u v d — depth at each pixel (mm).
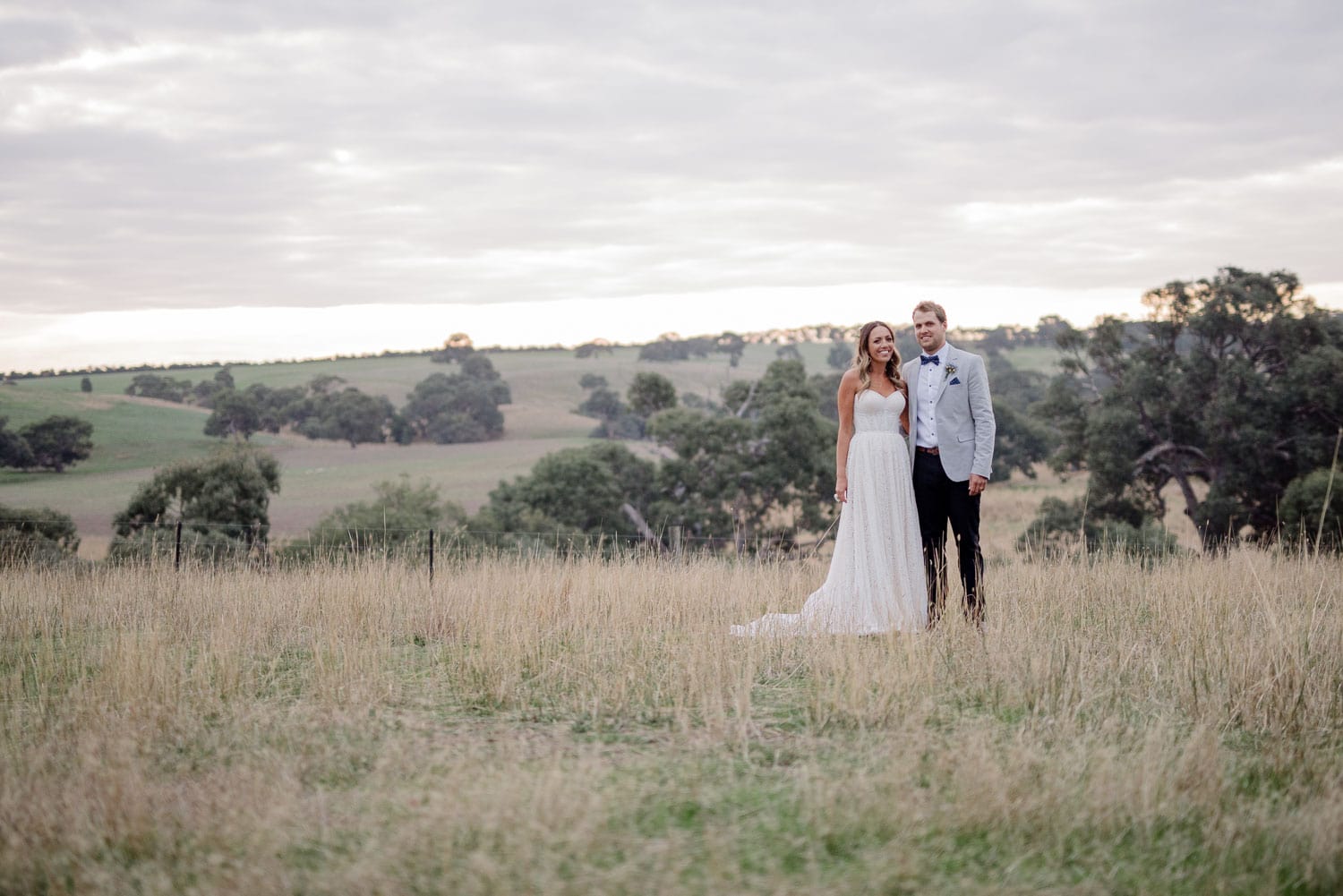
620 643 6250
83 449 86625
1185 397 39438
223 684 5426
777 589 8211
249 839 3363
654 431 46156
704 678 5305
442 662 6207
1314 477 30281
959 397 6777
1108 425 40031
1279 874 3258
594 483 43781
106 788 3734
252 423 110000
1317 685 4902
